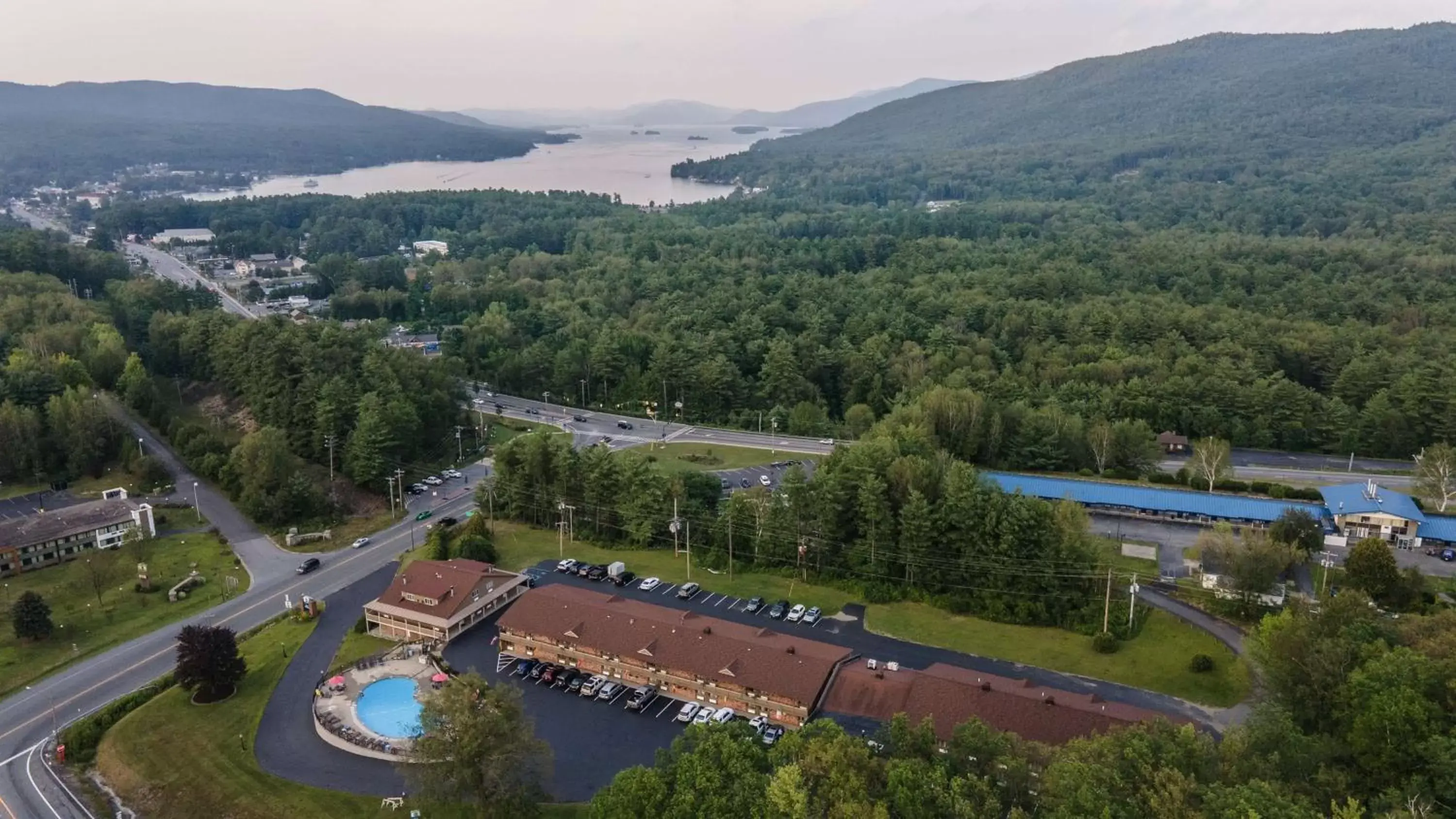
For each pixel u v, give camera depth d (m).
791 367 189.00
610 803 59.50
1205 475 137.62
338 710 87.06
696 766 59.62
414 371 173.50
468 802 72.81
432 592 102.88
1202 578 105.56
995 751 59.09
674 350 198.50
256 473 138.88
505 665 95.50
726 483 146.00
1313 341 187.38
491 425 184.88
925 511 108.38
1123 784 51.91
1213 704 84.56
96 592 113.88
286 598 112.94
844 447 130.75
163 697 90.00
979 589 105.12
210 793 76.00
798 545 115.06
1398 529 116.75
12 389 156.12
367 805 73.88
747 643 88.62
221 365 179.38
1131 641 96.25
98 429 155.25
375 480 146.50
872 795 56.03
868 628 101.31
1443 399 154.25
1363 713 59.22
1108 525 125.69
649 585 111.56
